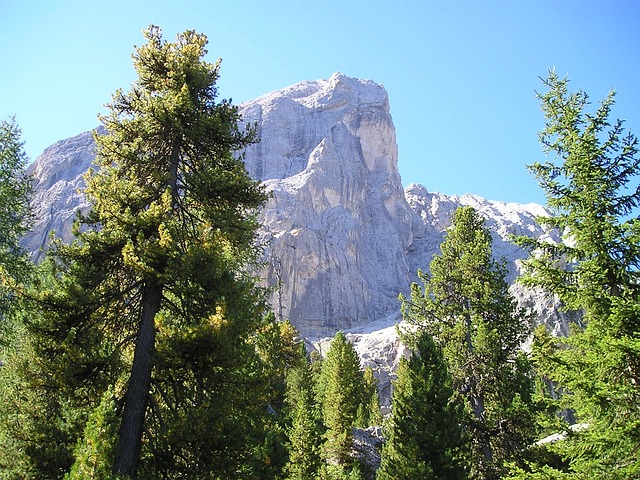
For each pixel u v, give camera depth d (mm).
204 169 16391
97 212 14531
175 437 11945
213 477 12031
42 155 150625
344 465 35562
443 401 24281
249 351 13688
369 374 73375
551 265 14289
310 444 30484
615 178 14227
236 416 12992
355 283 135125
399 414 25547
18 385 16219
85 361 12555
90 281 13844
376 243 157875
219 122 16125
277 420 31047
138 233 13703
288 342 51781
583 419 13055
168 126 15984
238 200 16188
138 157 15805
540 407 23922
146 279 13734
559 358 13461
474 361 26125
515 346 26797
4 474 12156
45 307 13156
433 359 25734
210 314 13609
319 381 53188
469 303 28656
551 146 14977
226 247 16156
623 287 13055
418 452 22906
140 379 13000
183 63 17125
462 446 23141
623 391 12016
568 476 12180
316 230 137000
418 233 181000
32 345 13055
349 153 172375
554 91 15281
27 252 18453
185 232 15305
